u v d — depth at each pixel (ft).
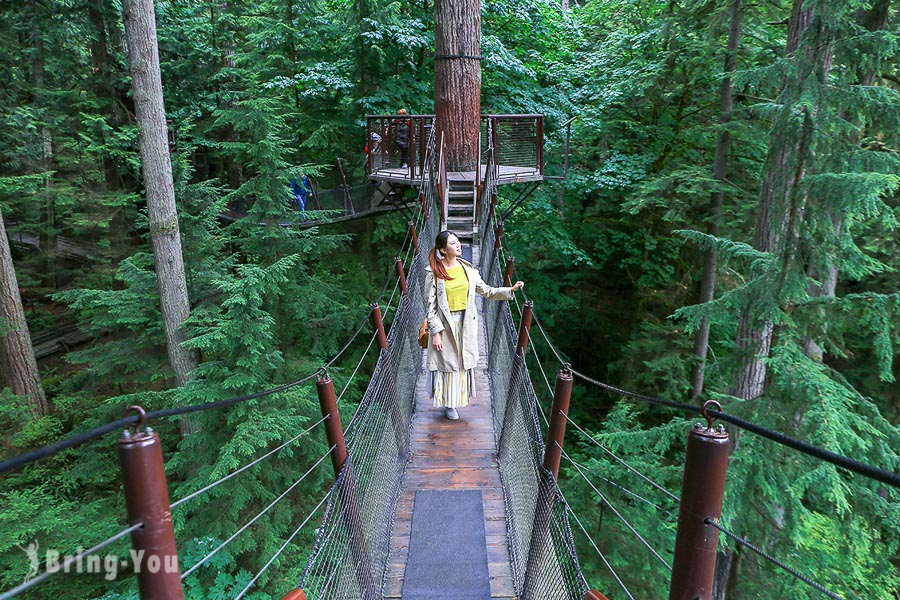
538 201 38.37
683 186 29.37
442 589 10.00
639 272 41.19
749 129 28.22
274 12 42.32
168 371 28.43
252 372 22.00
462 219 31.60
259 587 20.83
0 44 39.45
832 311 16.22
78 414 30.19
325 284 30.19
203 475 21.26
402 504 12.17
